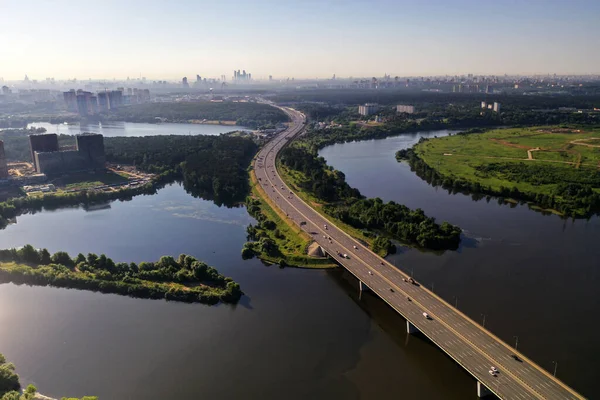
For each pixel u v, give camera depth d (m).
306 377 179.12
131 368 184.38
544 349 191.75
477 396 169.50
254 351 195.00
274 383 175.38
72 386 174.38
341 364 187.12
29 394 159.75
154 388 172.75
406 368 185.50
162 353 193.75
